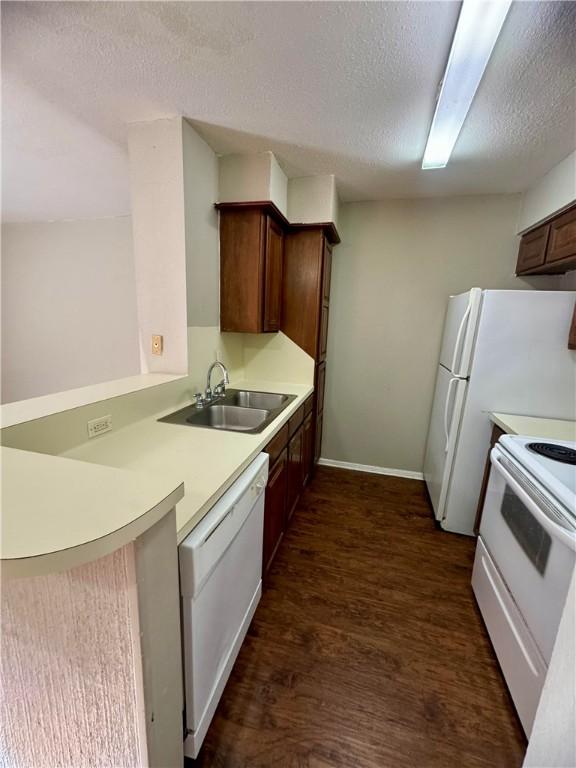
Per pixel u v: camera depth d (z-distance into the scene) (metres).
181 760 0.81
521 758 1.07
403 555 2.03
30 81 1.39
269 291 2.29
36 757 0.72
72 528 0.49
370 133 1.75
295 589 1.74
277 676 1.30
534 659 1.10
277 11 1.04
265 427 1.59
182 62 1.27
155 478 0.65
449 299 2.68
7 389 3.88
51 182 2.51
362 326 2.97
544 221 2.19
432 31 1.11
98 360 3.56
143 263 1.83
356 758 1.06
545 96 1.41
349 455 3.21
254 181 2.02
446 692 1.26
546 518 1.05
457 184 2.38
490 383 2.04
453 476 2.21
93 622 0.60
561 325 1.90
